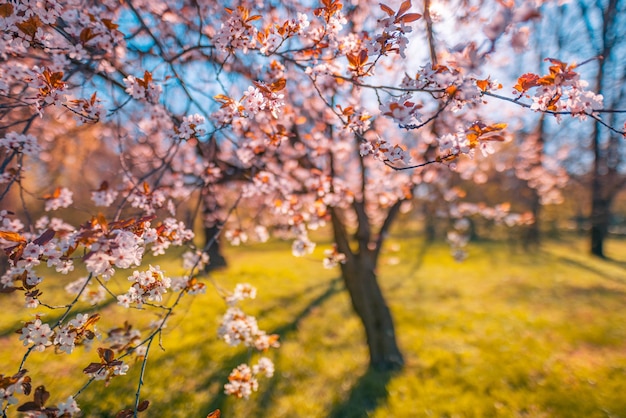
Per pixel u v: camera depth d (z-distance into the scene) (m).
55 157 6.18
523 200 12.68
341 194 5.45
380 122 5.77
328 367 6.49
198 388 5.54
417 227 33.31
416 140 6.88
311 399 5.53
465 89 1.96
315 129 4.78
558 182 9.45
